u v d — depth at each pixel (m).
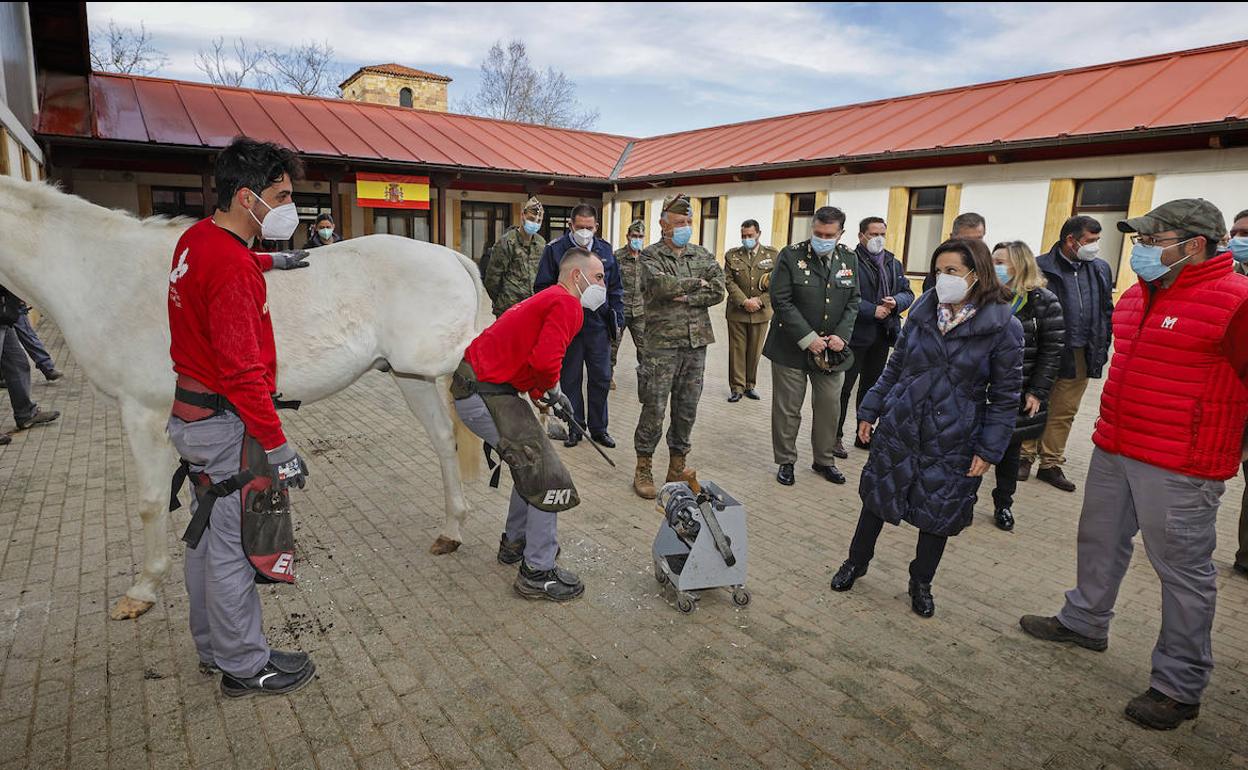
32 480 4.66
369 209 18.83
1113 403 2.79
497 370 3.14
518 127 23.31
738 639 3.04
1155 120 10.20
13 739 2.32
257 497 2.34
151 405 3.02
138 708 2.48
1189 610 2.52
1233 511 4.84
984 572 3.78
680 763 2.29
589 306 3.19
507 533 3.62
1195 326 2.47
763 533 4.21
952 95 16.25
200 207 16.30
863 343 5.59
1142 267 2.57
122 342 2.92
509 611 3.21
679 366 4.71
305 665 2.65
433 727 2.43
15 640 2.86
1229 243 4.39
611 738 2.40
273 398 2.83
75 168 14.93
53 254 2.89
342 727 2.42
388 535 3.99
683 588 3.20
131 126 15.30
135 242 2.98
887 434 3.25
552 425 6.25
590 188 21.30
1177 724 2.54
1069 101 12.56
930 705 2.63
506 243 6.56
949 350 3.09
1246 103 9.68
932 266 3.15
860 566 3.48
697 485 3.27
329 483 4.82
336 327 3.40
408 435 6.02
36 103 14.44
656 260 4.58
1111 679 2.84
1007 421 3.04
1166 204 2.53
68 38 15.12
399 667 2.76
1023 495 5.03
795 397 4.99
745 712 2.55
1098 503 2.90
